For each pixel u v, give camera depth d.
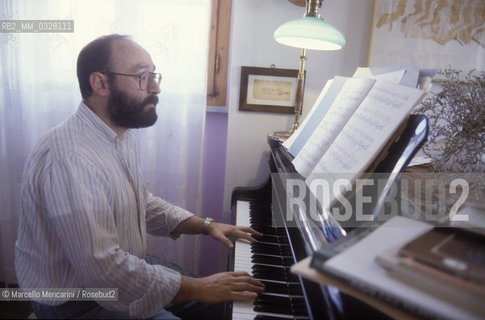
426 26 1.69
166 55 1.78
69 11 1.73
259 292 0.88
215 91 2.00
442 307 0.33
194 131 1.87
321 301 0.59
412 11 1.68
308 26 1.25
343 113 0.87
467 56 1.71
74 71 1.81
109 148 1.04
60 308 0.97
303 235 0.78
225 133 2.08
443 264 0.35
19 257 0.98
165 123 1.86
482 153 1.06
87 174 0.91
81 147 0.96
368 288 0.37
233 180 1.86
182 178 1.90
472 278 0.33
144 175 1.92
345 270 0.40
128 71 1.06
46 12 1.73
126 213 1.06
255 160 1.84
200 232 1.28
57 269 0.95
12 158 1.88
